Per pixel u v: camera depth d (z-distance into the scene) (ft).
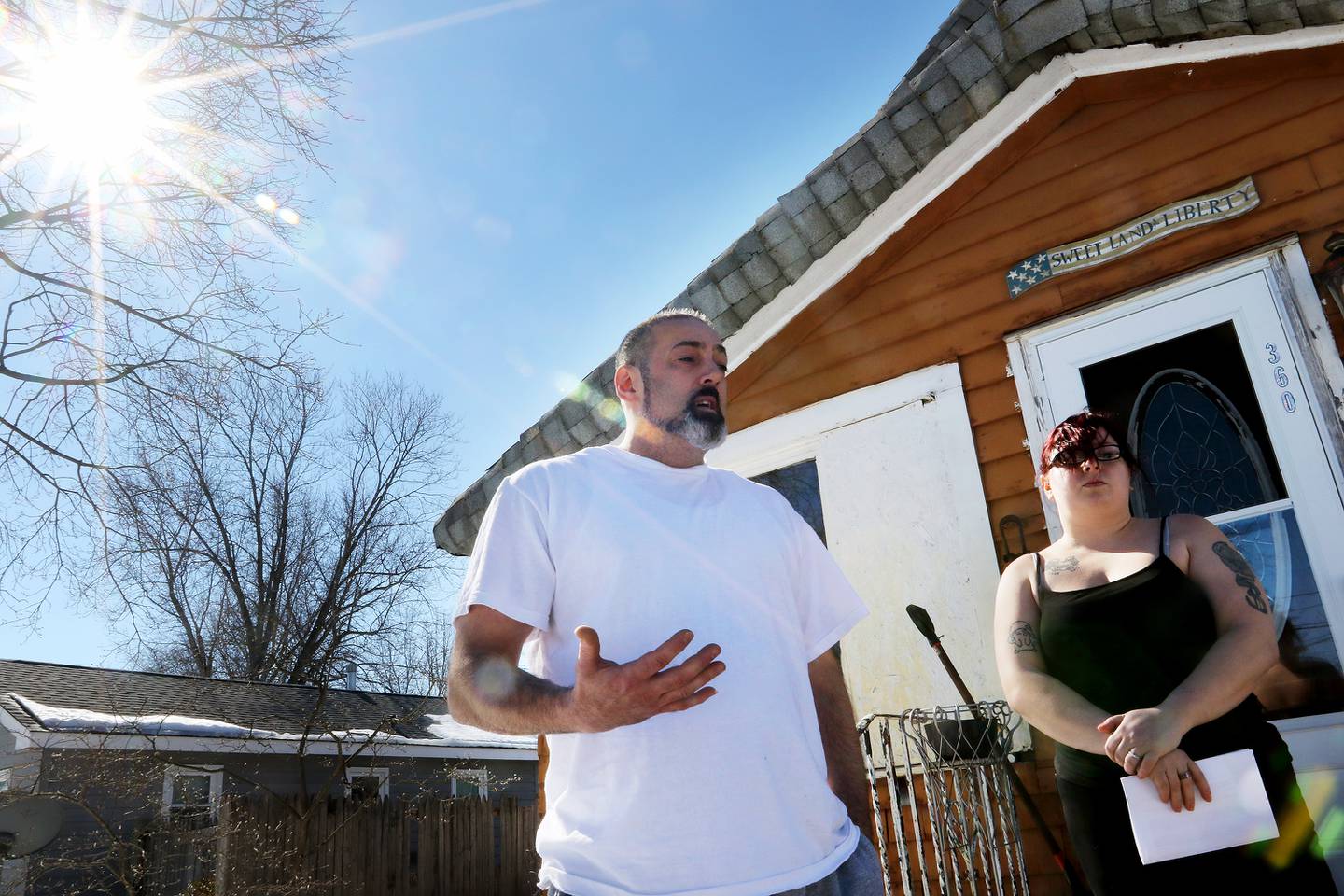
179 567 69.62
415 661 83.15
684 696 4.13
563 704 4.29
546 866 4.90
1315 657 10.21
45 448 29.14
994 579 12.53
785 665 5.34
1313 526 10.55
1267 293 11.41
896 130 13.34
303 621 81.35
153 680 54.65
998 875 9.75
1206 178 12.19
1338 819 9.53
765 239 14.20
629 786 4.71
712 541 5.48
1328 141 11.44
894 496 13.66
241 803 35.55
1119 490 8.27
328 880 36.40
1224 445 11.37
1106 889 7.24
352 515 83.87
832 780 6.02
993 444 13.07
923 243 14.44
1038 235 13.38
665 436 6.17
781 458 15.21
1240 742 6.82
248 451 76.33
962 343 13.67
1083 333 12.66
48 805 33.24
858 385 14.44
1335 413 10.69
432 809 42.52
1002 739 10.77
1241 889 6.61
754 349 15.38
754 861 4.61
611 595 5.16
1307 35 11.42
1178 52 12.24
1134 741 6.46
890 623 13.19
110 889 37.14
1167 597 7.48
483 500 16.49
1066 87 13.17
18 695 41.52
